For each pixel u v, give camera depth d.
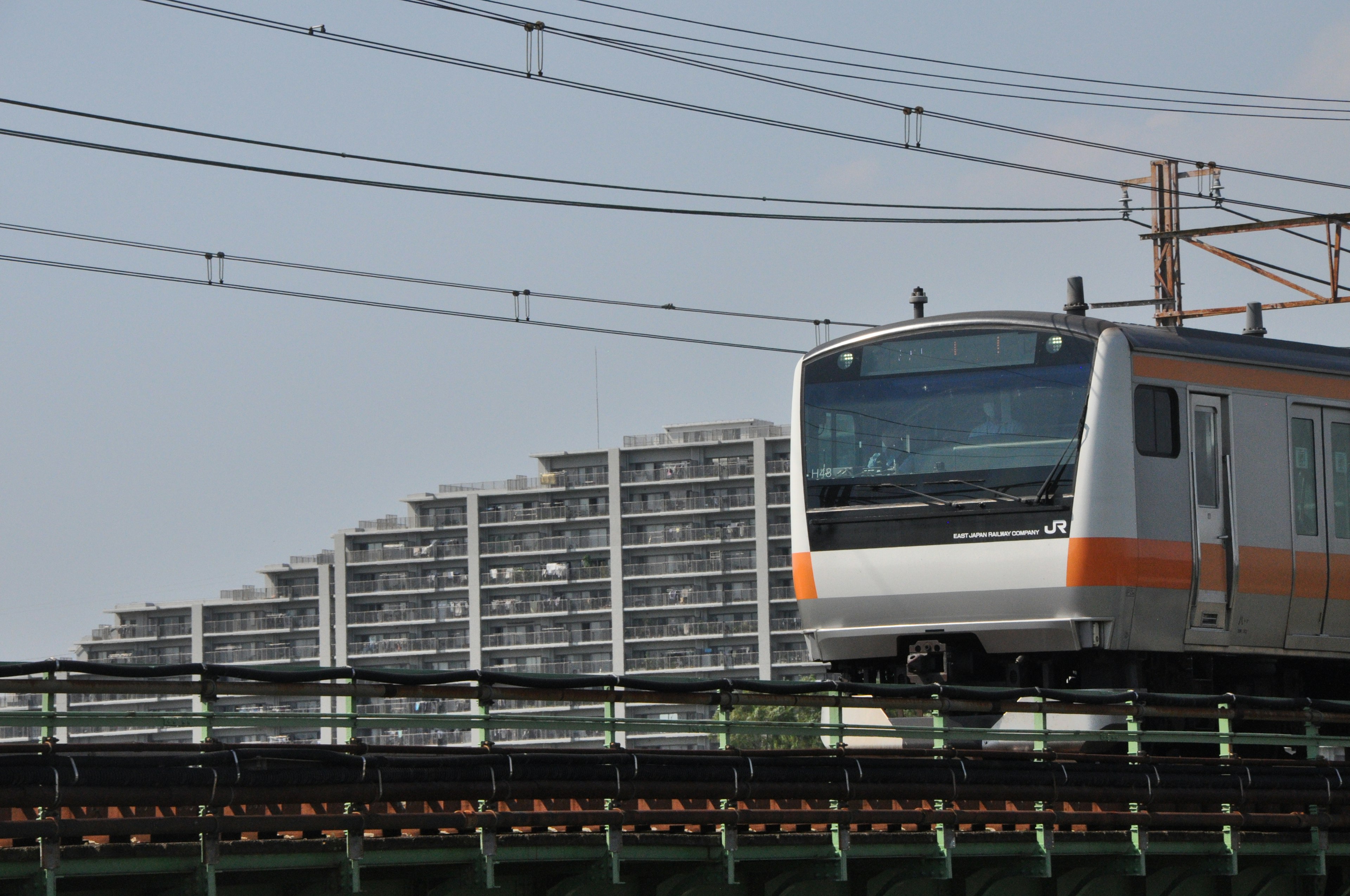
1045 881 57.09
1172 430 65.75
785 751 47.84
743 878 50.06
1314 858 62.19
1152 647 64.31
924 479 65.88
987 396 65.50
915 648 66.00
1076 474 63.16
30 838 34.16
